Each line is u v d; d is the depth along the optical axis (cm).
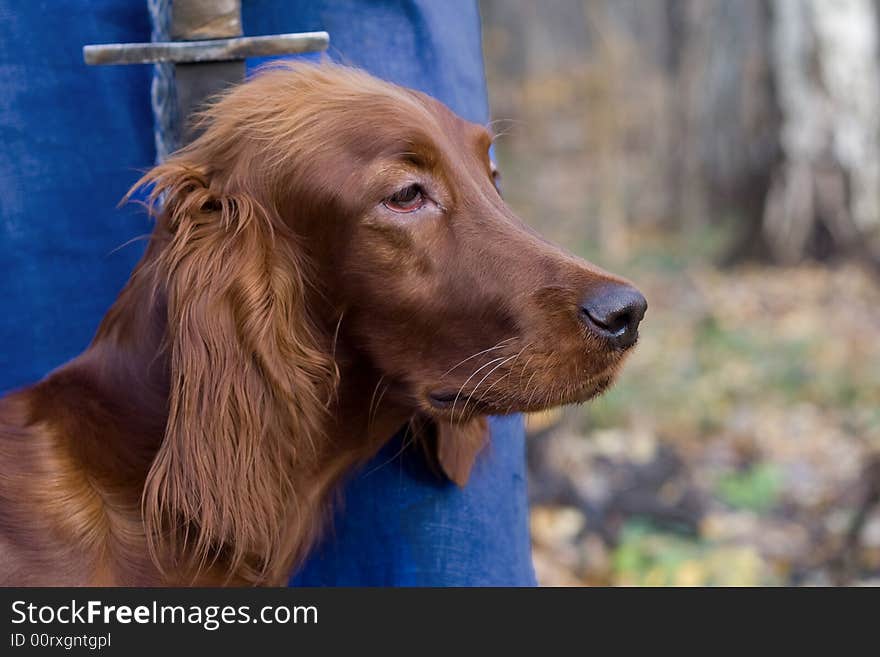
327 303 255
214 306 239
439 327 254
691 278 1255
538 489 599
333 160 246
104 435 254
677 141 1552
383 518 304
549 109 1852
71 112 308
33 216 307
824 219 1373
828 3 1365
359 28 304
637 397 803
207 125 261
